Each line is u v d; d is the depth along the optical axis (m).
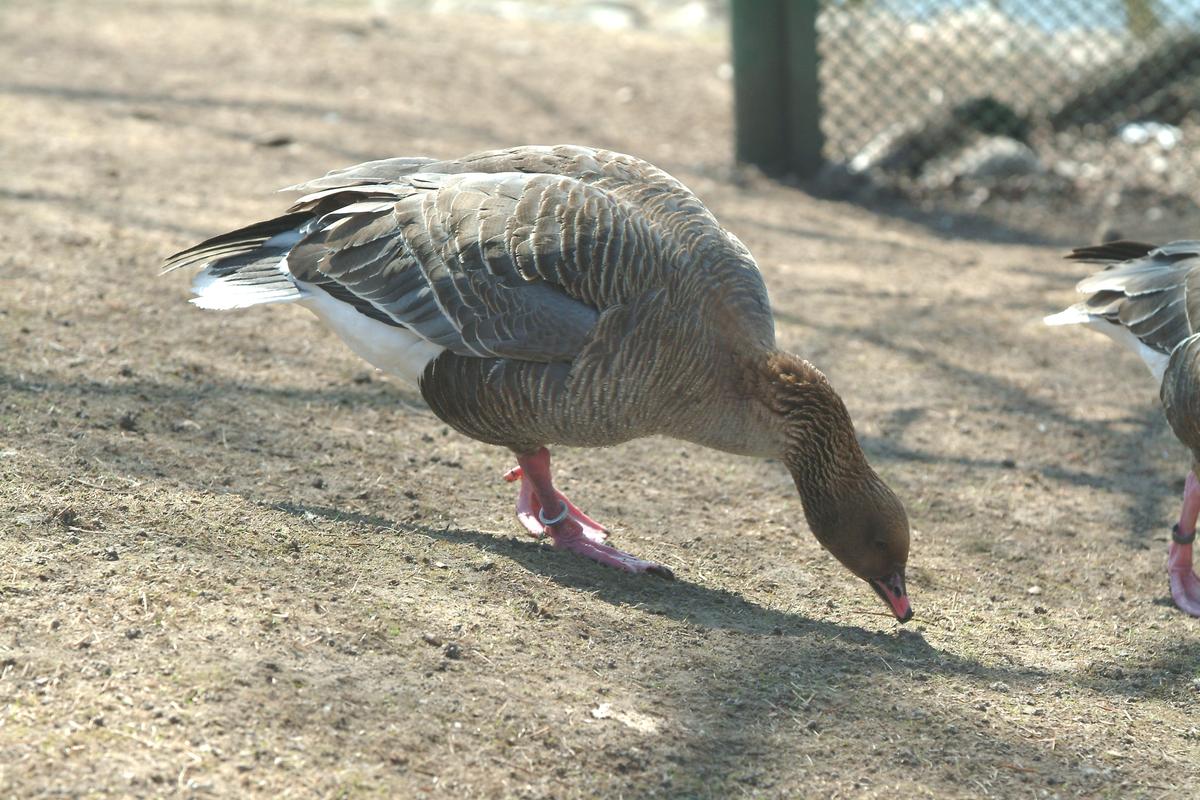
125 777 4.02
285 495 6.30
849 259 11.78
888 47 15.54
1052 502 7.72
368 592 5.39
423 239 5.96
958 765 4.90
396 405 7.82
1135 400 9.22
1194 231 12.62
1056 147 14.70
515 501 6.89
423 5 21.73
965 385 9.25
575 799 4.40
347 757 4.32
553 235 5.80
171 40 16.92
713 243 6.04
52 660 4.48
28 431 6.37
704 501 7.30
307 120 13.85
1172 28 14.66
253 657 4.71
